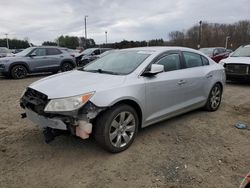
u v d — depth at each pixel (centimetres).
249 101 756
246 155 406
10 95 826
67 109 357
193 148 426
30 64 1324
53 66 1414
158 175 347
